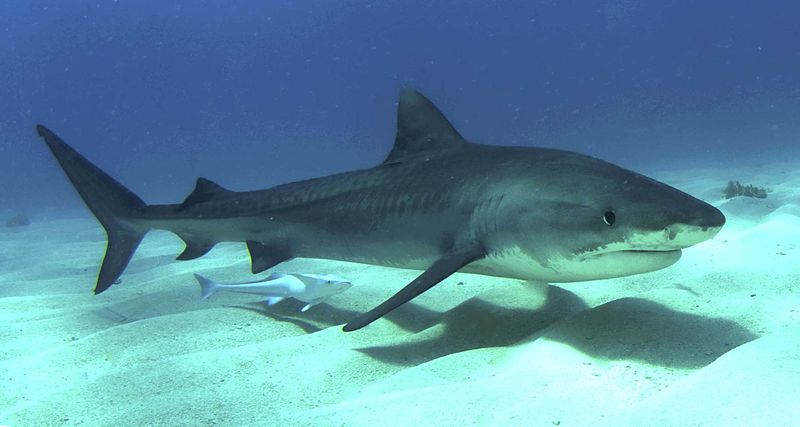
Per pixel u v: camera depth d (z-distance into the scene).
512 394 2.83
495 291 4.84
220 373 3.85
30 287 7.33
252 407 3.35
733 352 2.69
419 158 4.82
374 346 4.16
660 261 3.21
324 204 5.07
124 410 3.39
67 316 5.74
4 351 4.80
